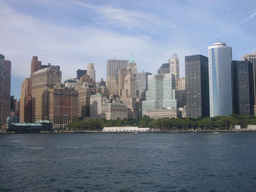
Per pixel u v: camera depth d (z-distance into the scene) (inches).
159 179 4343.0
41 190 3796.8
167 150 7844.5
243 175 4576.8
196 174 4662.9
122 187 3917.3
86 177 4488.2
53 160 6151.6
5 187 3937.0
